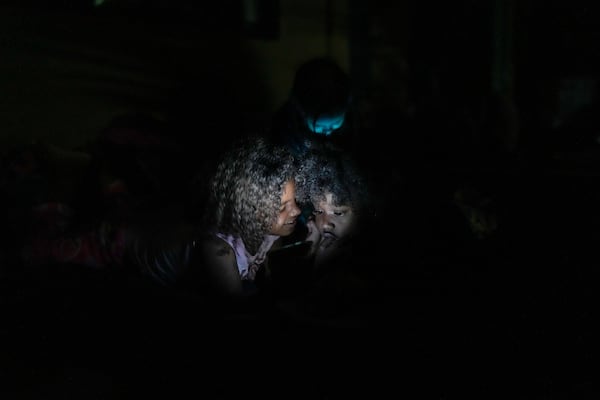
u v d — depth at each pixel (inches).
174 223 124.3
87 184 159.9
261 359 105.1
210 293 119.0
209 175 124.3
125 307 118.2
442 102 344.5
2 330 110.6
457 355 106.7
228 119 247.4
